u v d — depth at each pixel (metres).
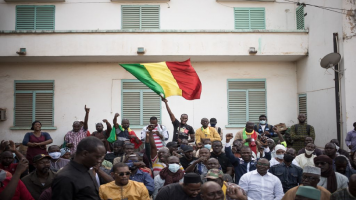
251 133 10.03
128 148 7.46
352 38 10.91
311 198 3.67
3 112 12.91
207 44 12.59
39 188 5.61
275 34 12.74
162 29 12.56
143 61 13.21
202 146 8.94
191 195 4.40
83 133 11.15
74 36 12.46
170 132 13.25
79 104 13.17
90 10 13.62
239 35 12.66
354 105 10.77
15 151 6.43
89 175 3.69
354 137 10.16
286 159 6.51
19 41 12.35
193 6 13.76
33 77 13.18
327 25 11.66
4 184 5.04
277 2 13.91
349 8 10.97
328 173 5.76
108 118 13.20
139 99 13.29
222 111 13.40
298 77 13.59
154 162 7.27
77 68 13.28
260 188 5.81
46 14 13.56
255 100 13.54
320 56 12.01
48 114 13.13
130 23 13.65
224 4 13.80
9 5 13.55
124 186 5.03
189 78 8.80
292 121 13.55
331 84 11.40
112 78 13.30
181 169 6.47
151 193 6.31
